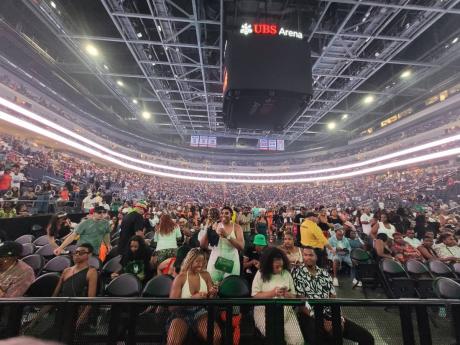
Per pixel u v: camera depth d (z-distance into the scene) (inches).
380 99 908.0
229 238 145.3
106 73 736.3
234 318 79.4
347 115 1131.3
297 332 78.2
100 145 1083.3
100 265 170.6
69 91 928.3
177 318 79.0
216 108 1034.7
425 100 882.8
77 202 494.0
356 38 538.9
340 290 219.5
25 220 297.1
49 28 571.5
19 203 346.6
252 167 1814.7
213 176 1733.5
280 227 493.0
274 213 521.3
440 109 848.9
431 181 823.1
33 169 509.7
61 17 547.8
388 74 798.5
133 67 800.3
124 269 157.8
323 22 493.7
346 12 476.1
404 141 1050.7
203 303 70.1
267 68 313.1
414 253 223.6
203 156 1812.3
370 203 869.8
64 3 545.0
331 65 649.0
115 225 327.0
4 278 117.2
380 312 83.4
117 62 771.4
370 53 631.2
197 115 1125.1
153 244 243.3
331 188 1390.3
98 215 190.5
